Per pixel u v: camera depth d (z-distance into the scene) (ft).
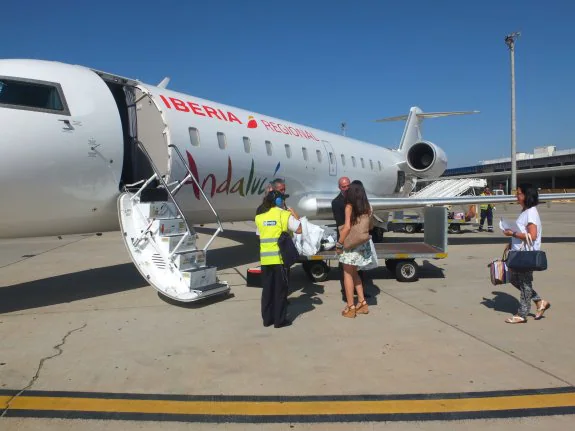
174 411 11.30
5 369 14.05
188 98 29.37
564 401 11.63
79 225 23.08
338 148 45.65
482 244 45.06
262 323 18.75
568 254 36.83
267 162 33.68
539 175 240.73
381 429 10.40
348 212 19.10
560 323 18.25
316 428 10.46
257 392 12.31
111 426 10.62
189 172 24.56
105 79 24.72
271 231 17.93
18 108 19.77
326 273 27.04
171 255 21.98
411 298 22.70
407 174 62.85
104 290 25.29
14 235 21.03
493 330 17.46
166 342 16.46
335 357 14.82
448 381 12.86
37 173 19.85
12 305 22.00
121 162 23.25
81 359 14.84
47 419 10.95
